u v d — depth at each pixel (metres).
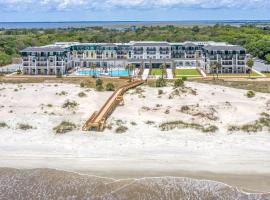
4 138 86.12
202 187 63.09
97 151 79.00
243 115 100.69
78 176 67.62
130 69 187.75
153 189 62.47
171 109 106.12
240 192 61.56
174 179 66.00
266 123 93.56
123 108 109.25
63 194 61.25
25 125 93.56
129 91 132.62
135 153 77.81
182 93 122.69
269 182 65.31
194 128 91.12
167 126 92.00
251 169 70.38
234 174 68.44
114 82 154.38
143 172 69.19
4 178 66.44
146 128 91.94
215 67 185.00
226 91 131.50
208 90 130.88
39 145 82.25
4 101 117.81
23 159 75.25
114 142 83.56
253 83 156.00
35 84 148.75
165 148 80.06
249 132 88.62
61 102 116.94
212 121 96.62
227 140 84.12
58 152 78.62
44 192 61.84
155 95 123.50
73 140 84.94
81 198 60.06
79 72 192.25
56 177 67.06
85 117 102.00
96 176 67.56
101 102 118.88
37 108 110.38
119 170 70.12
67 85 145.88
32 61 190.00
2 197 60.09
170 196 60.25
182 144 82.12
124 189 62.59
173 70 194.25
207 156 76.12
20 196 60.53
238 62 189.00
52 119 99.81
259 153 77.12
